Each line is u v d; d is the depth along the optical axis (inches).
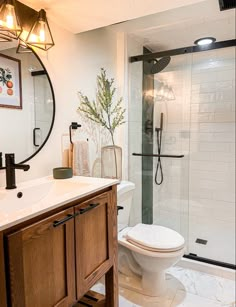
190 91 107.4
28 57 58.6
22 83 57.3
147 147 105.9
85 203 48.2
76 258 46.2
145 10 59.9
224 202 105.3
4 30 51.3
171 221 108.1
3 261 33.2
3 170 53.3
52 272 41.1
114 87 92.6
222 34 91.1
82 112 75.9
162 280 71.4
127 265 78.5
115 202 59.6
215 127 105.7
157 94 105.7
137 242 67.6
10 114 54.8
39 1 55.9
